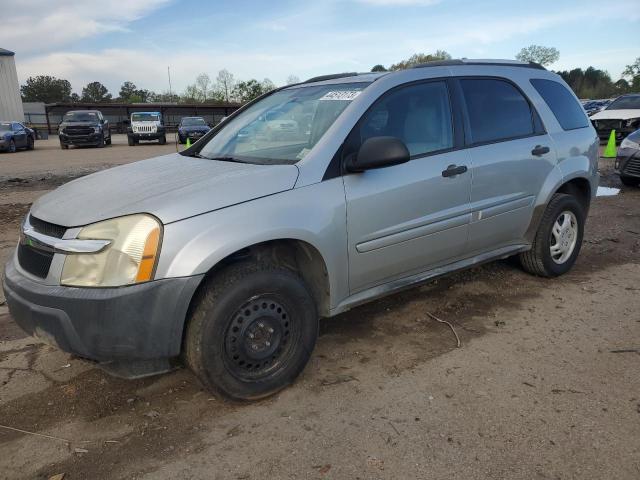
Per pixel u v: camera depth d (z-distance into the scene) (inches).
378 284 140.9
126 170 140.8
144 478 95.2
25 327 111.0
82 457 100.9
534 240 183.3
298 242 121.7
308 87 159.2
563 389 120.9
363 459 98.9
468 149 153.4
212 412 115.0
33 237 111.6
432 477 94.0
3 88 1642.5
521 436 104.6
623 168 378.3
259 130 149.8
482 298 175.9
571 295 177.9
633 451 99.8
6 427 110.2
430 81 150.0
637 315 161.3
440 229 147.1
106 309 100.8
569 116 189.8
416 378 126.9
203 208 107.6
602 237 252.5
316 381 126.6
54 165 661.9
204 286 110.4
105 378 128.8
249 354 114.3
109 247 102.8
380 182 131.7
